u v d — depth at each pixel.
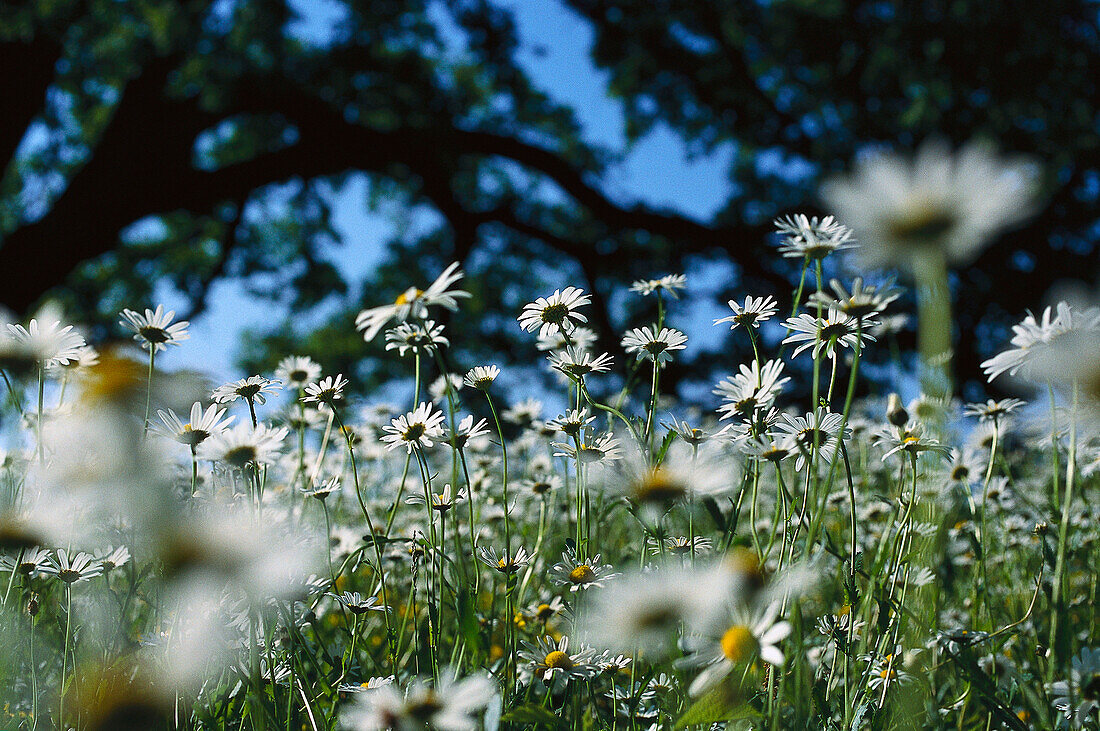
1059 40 7.36
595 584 0.99
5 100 6.63
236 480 0.92
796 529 0.92
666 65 9.24
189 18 7.06
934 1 7.49
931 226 0.49
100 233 7.07
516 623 1.10
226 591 0.80
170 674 0.52
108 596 0.99
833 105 8.56
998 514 1.28
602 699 1.00
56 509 0.82
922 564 0.91
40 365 0.91
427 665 0.98
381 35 8.29
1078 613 1.15
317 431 1.51
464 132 8.04
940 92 7.32
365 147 7.86
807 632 1.07
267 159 7.69
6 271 6.56
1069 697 0.86
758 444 0.96
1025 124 7.86
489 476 1.46
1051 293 7.64
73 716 0.84
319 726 0.93
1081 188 8.13
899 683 0.92
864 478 1.46
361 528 1.38
